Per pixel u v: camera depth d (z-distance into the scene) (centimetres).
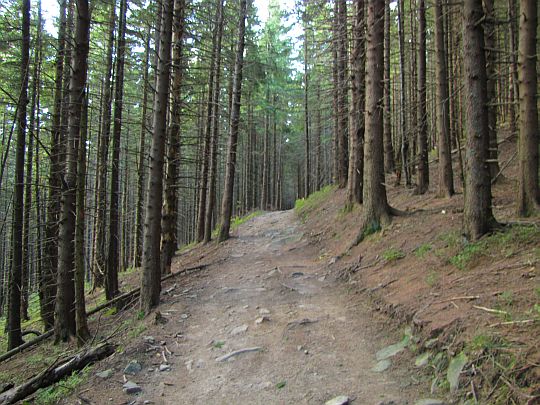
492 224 692
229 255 1446
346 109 1814
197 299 935
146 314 888
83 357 646
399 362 513
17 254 1098
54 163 939
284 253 1369
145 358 624
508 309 477
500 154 1636
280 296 880
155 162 930
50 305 1234
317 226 1605
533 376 366
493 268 602
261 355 598
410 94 1827
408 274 757
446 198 1170
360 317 687
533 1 725
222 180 4231
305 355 580
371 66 1088
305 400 462
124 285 1552
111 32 1327
